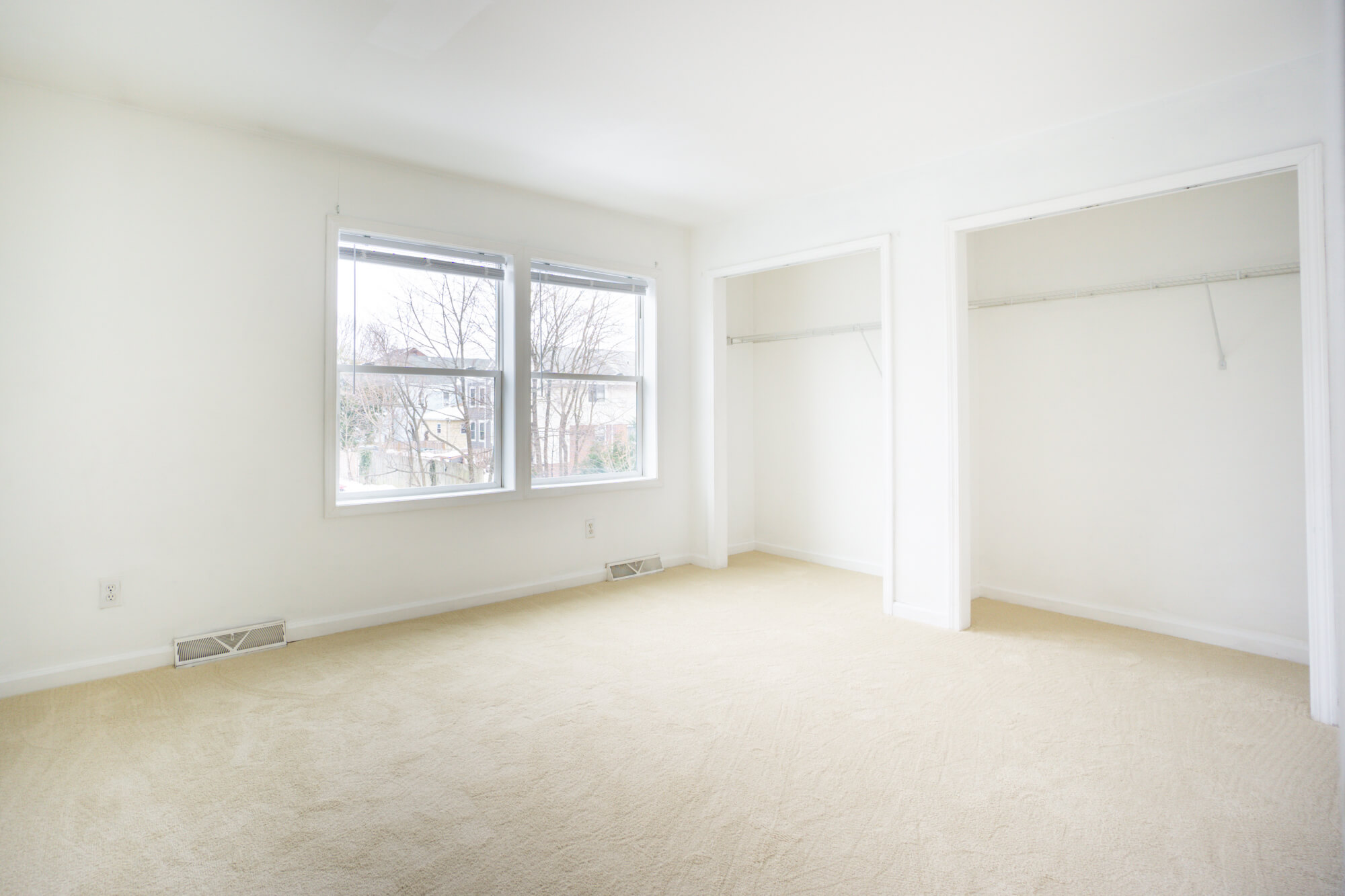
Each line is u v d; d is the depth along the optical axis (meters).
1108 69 2.63
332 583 3.49
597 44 2.44
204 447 3.12
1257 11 2.23
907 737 2.39
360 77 2.69
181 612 3.08
